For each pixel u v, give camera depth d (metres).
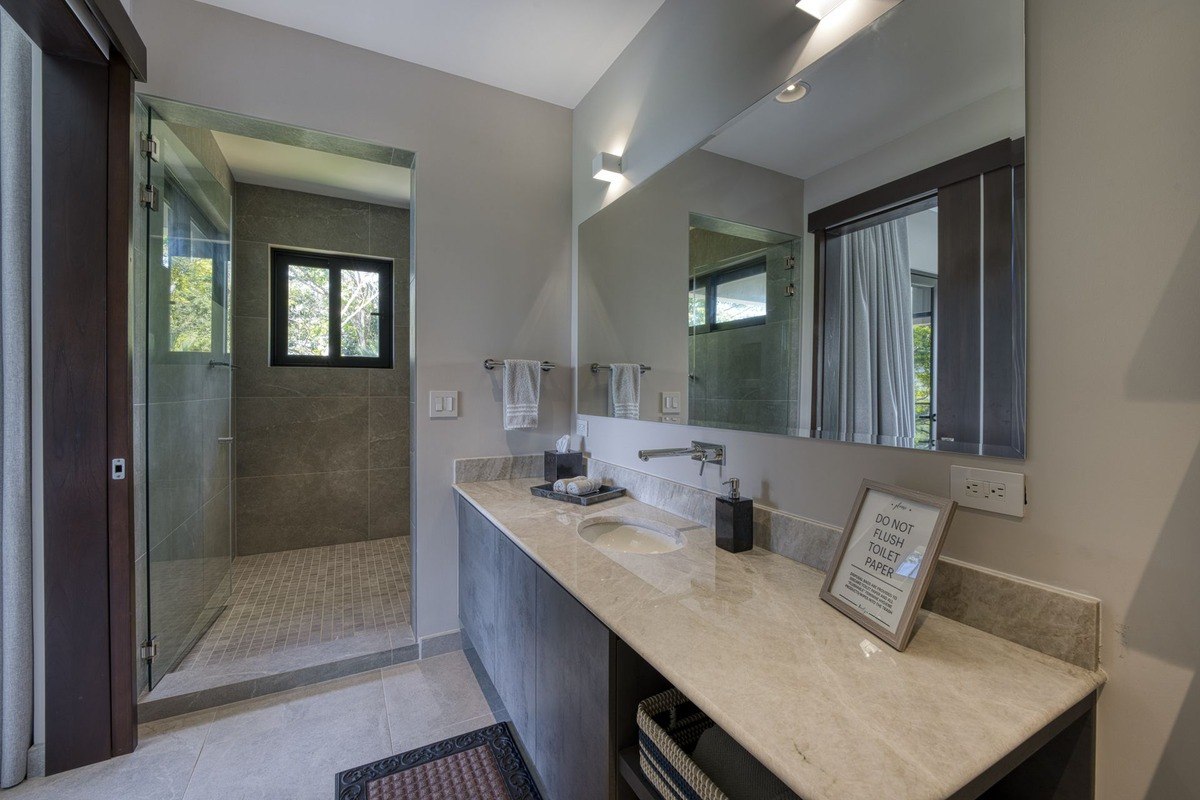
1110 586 0.82
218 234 2.76
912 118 1.10
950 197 1.02
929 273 1.06
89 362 1.58
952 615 1.00
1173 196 0.75
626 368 2.15
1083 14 0.84
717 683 0.79
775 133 1.44
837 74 1.27
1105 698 0.82
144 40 1.80
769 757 0.64
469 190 2.36
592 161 2.41
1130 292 0.79
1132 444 0.79
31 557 1.55
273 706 1.90
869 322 1.18
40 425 1.56
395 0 1.87
